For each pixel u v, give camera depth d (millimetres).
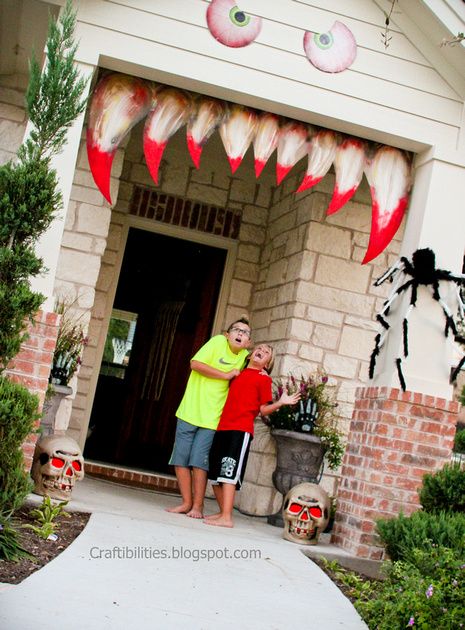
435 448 6723
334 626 4695
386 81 6977
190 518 6887
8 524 5109
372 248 7098
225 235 9703
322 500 6645
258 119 6953
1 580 4449
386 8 6973
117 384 10516
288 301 8648
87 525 5719
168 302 10445
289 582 5383
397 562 5266
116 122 6703
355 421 7168
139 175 9500
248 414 6926
